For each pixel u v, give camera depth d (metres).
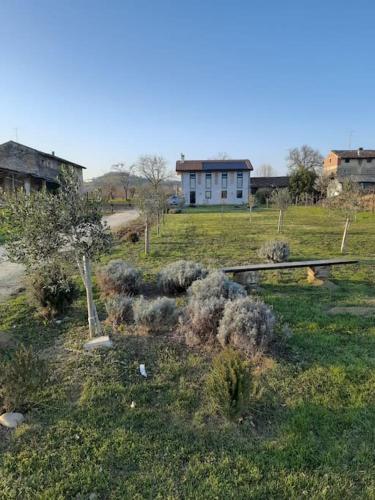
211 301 4.71
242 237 16.12
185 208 43.34
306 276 8.35
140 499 2.29
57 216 4.04
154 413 3.18
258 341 4.09
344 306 6.11
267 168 80.56
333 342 4.57
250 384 3.12
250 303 4.45
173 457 2.65
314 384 3.58
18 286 7.98
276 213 30.91
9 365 3.21
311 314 5.62
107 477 2.47
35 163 35.16
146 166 63.72
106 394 3.43
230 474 2.49
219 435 2.89
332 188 41.91
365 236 15.84
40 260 4.29
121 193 72.19
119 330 4.89
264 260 10.57
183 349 4.38
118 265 7.23
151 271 9.22
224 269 7.16
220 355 3.31
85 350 4.32
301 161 65.12
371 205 28.00
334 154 49.19
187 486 2.39
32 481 2.45
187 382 3.67
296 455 2.65
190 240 15.32
